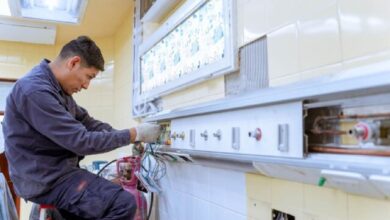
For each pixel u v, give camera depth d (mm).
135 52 2785
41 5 2840
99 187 1330
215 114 1263
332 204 888
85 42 1411
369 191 706
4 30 3188
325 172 730
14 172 1336
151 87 2330
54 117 1238
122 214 1302
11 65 3582
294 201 1024
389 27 702
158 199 2219
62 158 1359
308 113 834
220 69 1382
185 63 1760
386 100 643
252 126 1024
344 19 820
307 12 949
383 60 710
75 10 2945
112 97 3707
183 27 1800
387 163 618
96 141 1274
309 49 937
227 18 1341
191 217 1740
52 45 3771
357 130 686
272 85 1096
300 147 813
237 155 1077
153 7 2141
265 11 1147
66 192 1314
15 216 1674
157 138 1607
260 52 1175
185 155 1545
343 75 705
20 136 1318
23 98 1250
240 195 1310
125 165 2150
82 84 1456
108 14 3129
